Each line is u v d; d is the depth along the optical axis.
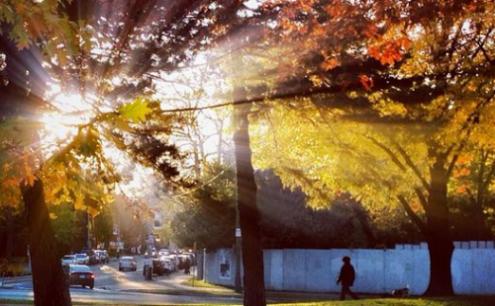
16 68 4.51
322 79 11.43
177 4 9.14
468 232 39.41
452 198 38.31
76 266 40.12
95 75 6.10
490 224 40.94
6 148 3.33
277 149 18.53
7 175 3.33
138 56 8.68
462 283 34.09
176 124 10.74
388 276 37.31
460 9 9.63
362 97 12.47
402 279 36.81
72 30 3.38
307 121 14.58
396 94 13.21
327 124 14.65
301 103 12.63
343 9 9.55
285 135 17.48
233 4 9.95
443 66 13.12
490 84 13.51
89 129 3.27
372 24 9.44
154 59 9.18
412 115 14.29
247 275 14.17
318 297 33.78
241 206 14.30
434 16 9.48
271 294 36.22
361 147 18.12
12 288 34.53
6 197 3.59
